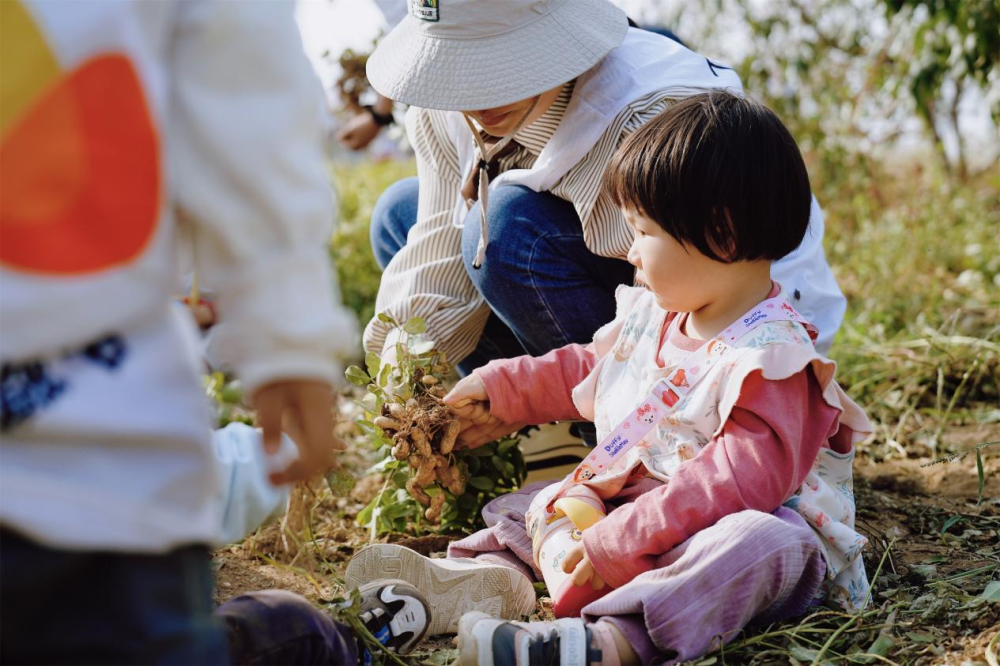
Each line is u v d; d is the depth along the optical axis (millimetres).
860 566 1757
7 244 962
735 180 1695
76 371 977
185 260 1213
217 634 1052
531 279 2234
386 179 5570
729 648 1572
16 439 958
